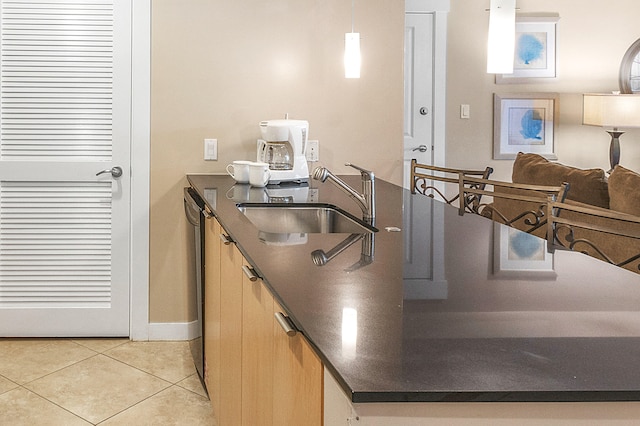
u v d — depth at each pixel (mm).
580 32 6441
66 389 3438
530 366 1147
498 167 6430
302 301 1505
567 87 6457
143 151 4070
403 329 1323
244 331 2182
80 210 4078
